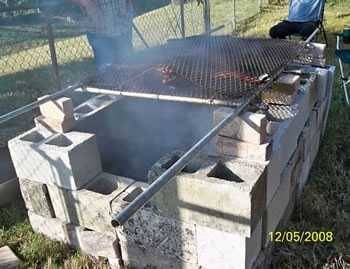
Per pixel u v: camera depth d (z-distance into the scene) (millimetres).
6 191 3086
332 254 2459
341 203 2912
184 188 2020
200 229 2084
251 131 2057
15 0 6172
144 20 8648
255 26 8211
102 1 4250
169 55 3010
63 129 2533
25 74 5926
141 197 1358
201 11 9359
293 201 2846
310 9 5992
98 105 2936
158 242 2244
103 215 2354
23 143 2465
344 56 4457
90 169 2453
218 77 2455
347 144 3711
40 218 2660
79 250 2570
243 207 1916
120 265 2449
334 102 4414
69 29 8477
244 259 2037
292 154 2623
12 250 2641
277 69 2588
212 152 2207
